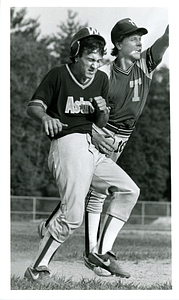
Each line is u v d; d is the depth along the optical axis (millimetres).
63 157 8781
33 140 46031
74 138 8859
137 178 47375
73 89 9008
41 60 48000
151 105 47781
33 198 37000
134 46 10242
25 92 47125
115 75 10250
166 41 10586
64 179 8758
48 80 8969
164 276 12445
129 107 10391
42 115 8742
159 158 47469
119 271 9781
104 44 9156
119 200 9508
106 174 9531
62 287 9438
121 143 10516
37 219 37219
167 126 47750
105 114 9195
